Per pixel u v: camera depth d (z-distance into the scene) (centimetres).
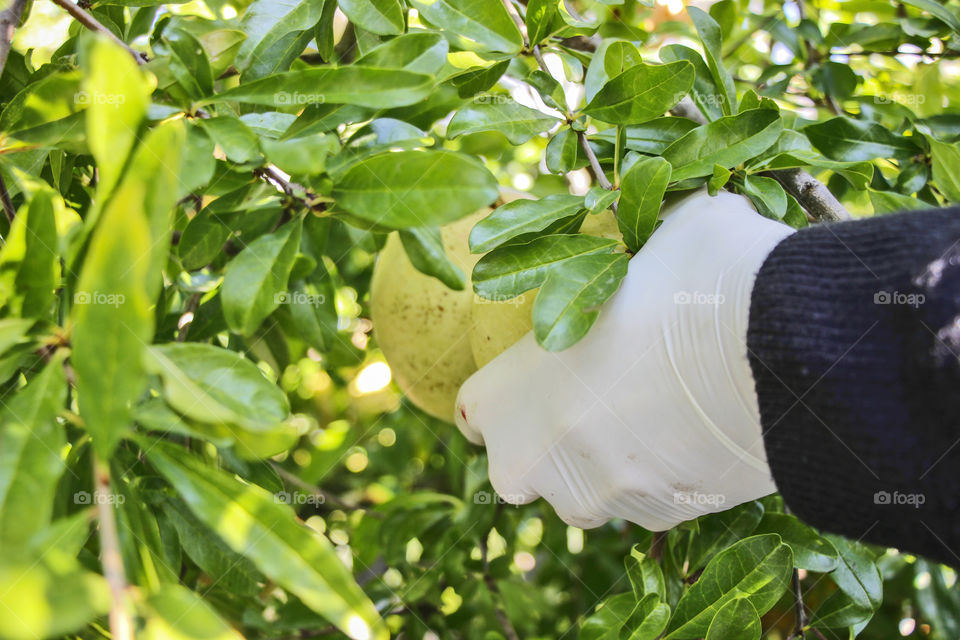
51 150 98
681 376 81
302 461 186
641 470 86
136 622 65
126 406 55
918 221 68
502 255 88
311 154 74
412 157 75
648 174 85
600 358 86
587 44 124
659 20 170
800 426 69
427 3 98
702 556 115
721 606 94
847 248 70
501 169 189
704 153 95
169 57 80
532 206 91
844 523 68
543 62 101
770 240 79
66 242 77
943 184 122
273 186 91
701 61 110
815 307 69
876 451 65
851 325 67
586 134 104
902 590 146
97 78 52
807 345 68
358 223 88
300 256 85
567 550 163
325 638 134
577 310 82
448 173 74
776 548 97
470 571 152
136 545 75
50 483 59
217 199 93
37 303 69
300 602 130
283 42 102
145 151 53
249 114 91
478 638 153
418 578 150
